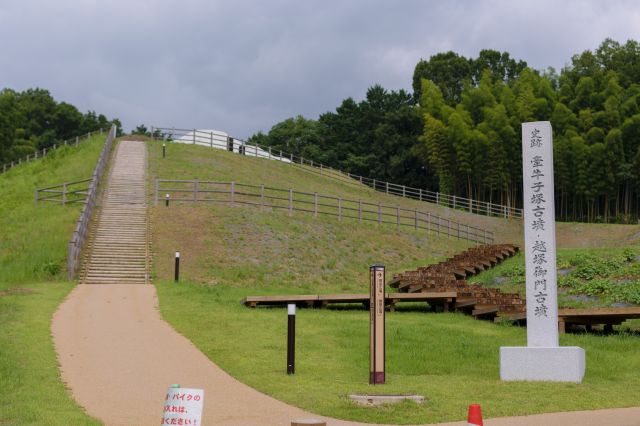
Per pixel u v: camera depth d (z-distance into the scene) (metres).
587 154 66.81
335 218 38.53
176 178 43.03
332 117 93.25
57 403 11.20
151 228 32.00
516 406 11.55
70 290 23.88
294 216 36.69
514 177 70.88
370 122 89.69
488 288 25.66
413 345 17.27
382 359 13.17
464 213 59.41
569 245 51.72
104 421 10.38
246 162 55.28
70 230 31.33
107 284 25.70
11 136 82.56
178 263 26.48
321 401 11.66
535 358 13.99
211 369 14.13
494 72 96.00
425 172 86.00
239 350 15.85
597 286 25.19
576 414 11.07
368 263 33.00
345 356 15.64
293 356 13.93
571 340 18.67
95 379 13.06
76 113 104.12
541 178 15.24
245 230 33.03
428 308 24.70
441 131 73.19
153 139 60.41
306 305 23.45
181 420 7.89
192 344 16.39
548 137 15.30
